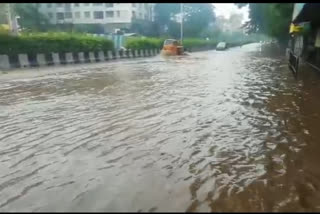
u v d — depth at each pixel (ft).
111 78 58.59
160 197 15.03
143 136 24.08
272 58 125.08
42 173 18.20
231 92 43.06
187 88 46.60
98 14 299.17
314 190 15.79
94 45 108.99
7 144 23.09
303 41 111.96
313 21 81.76
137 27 283.38
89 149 21.63
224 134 24.36
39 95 41.68
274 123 27.30
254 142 22.49
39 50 89.10
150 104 35.29
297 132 24.72
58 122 28.48
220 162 19.12
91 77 60.34
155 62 103.60
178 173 17.63
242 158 19.71
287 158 19.67
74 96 40.60
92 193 15.60
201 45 245.04
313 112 31.14
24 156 20.79
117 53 119.75
